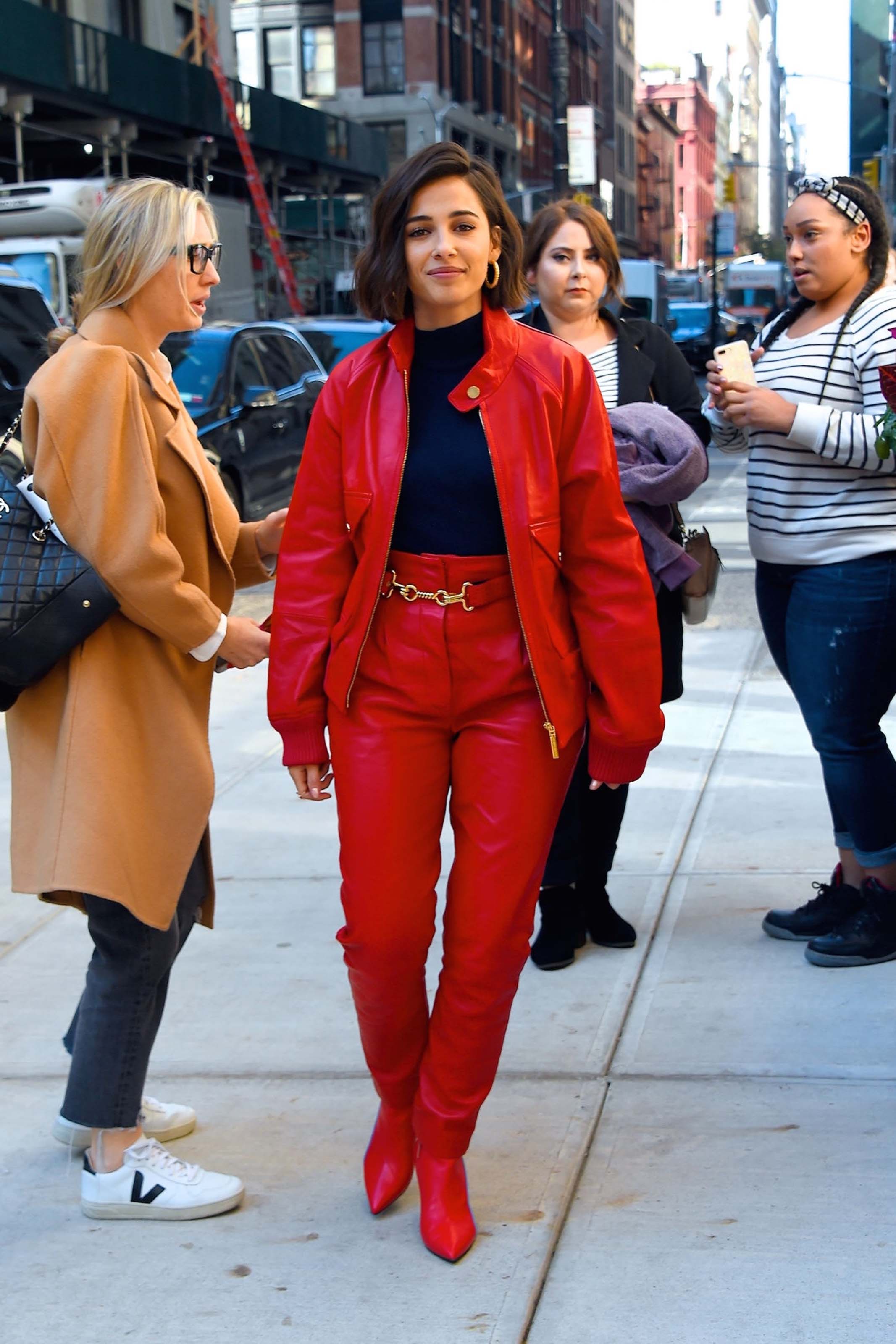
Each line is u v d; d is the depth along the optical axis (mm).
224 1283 2539
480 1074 2586
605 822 3900
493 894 2520
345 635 2553
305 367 12234
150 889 2652
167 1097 3234
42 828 2646
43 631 2549
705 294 69875
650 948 3949
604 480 2531
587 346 3840
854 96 38156
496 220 2492
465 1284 2500
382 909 2535
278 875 4648
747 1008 3551
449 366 2520
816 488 3613
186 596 2605
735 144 158000
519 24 56375
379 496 2479
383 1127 2771
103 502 2549
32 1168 2959
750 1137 2943
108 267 2646
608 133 78625
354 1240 2658
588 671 2609
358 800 2543
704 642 7746
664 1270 2502
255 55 44969
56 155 29250
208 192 30500
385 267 2465
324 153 35844
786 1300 2402
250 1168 2938
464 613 2500
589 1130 3000
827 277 3590
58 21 24188
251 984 3822
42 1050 3475
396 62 44250
